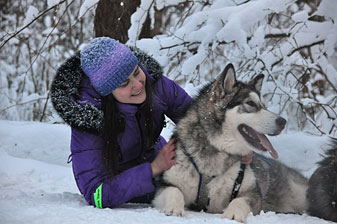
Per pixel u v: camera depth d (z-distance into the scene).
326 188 2.99
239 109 2.92
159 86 3.33
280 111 5.22
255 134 2.98
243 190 2.93
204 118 2.94
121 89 2.85
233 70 3.00
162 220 2.34
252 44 4.96
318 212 3.07
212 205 3.00
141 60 3.25
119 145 3.02
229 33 4.73
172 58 5.64
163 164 2.89
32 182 4.18
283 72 5.47
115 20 5.65
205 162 2.86
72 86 2.93
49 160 5.06
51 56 8.53
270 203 3.43
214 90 2.99
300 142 4.86
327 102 5.53
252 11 4.74
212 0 5.65
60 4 5.62
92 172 2.88
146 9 5.24
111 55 2.79
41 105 7.93
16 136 5.48
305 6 6.54
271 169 3.52
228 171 2.89
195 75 5.36
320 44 5.35
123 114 2.96
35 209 2.43
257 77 3.28
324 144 4.81
